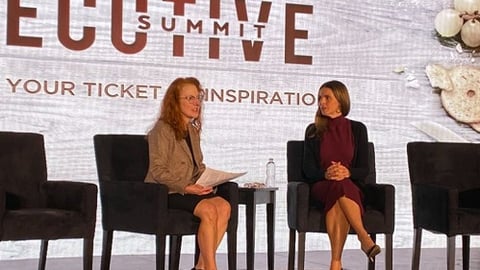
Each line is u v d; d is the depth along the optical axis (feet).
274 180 28.25
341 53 30.91
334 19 30.83
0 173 21.42
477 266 26.86
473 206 24.49
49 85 27.37
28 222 19.25
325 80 30.73
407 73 31.76
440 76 32.07
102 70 27.99
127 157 21.99
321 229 21.93
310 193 22.36
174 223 19.93
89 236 20.08
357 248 31.35
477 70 32.48
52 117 27.43
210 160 29.30
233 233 20.99
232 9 29.50
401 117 31.65
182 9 28.86
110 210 21.16
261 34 29.89
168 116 20.97
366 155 23.07
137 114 28.40
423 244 32.22
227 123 29.48
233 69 29.53
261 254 29.32
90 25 27.84
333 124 22.97
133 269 24.89
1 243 26.96
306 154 22.89
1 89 26.81
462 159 24.62
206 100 29.17
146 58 28.48
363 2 31.22
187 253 29.43
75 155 27.71
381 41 31.42
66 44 27.53
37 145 22.03
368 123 31.24
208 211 20.02
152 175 20.66
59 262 26.43
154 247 28.96
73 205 20.34
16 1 26.94
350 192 21.62
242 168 29.68
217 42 29.30
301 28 30.40
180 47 28.84
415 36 31.86
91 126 27.89
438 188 22.63
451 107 32.19
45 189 21.31
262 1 29.91
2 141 21.61
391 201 22.17
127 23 28.27
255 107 29.84
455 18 32.14
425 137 31.99
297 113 30.37
